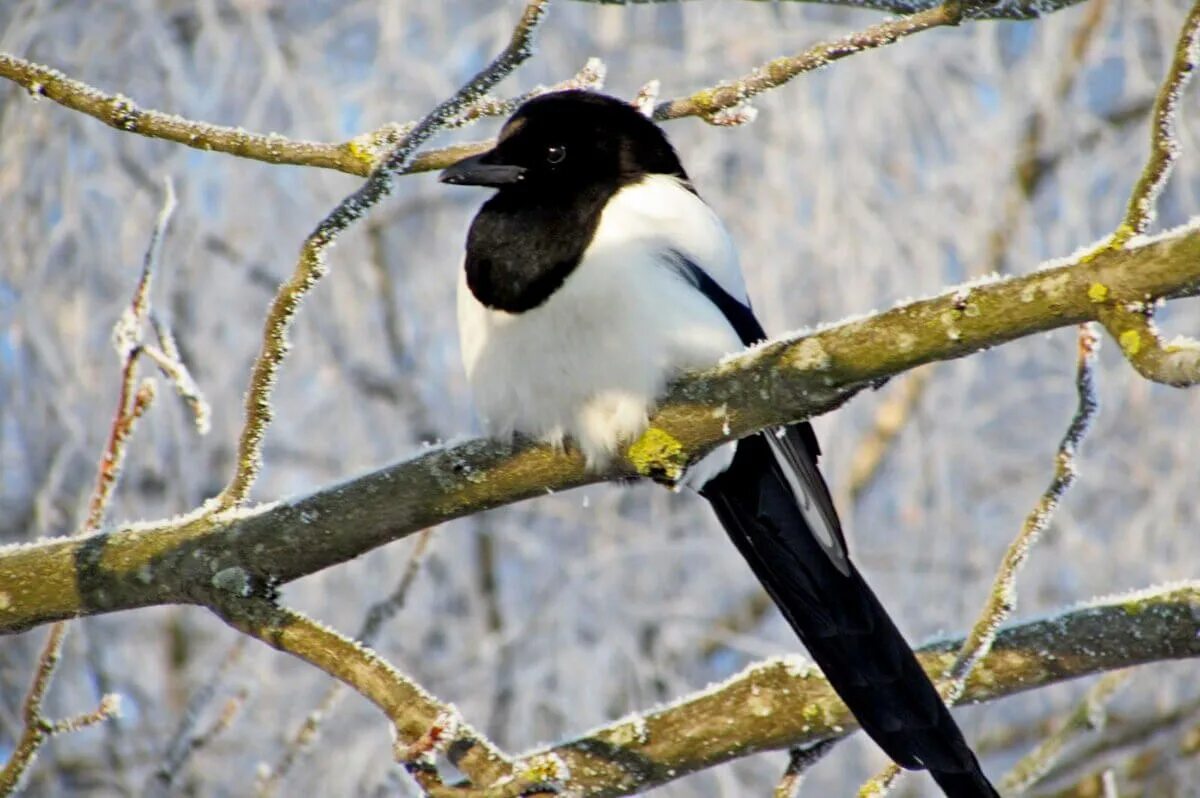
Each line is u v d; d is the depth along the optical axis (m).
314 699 11.44
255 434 6.46
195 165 11.85
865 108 12.01
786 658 7.09
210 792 11.20
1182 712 11.48
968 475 12.35
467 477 6.68
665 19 12.77
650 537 12.03
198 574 6.48
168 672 11.79
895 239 11.92
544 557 12.14
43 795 11.07
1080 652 6.86
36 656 11.28
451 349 12.67
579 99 7.72
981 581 11.89
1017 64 12.89
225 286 12.03
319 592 11.68
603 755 6.98
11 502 11.80
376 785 9.90
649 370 6.99
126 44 11.95
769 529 7.51
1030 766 8.60
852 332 5.79
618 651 11.62
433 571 12.09
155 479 11.64
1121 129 13.04
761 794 11.31
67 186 11.34
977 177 12.23
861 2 6.89
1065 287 5.30
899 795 11.31
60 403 11.27
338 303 12.41
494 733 11.45
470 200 12.90
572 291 7.12
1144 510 11.76
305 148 6.89
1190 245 5.09
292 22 12.86
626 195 7.45
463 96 5.87
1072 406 12.43
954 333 5.53
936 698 6.81
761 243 11.84
